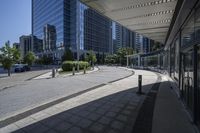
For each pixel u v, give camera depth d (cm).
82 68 3991
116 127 617
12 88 1414
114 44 14100
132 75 2595
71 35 10219
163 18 1075
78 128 611
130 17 1060
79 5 9900
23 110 818
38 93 1200
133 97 1053
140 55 5269
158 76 2414
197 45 654
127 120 679
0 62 2675
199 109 619
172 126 614
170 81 1761
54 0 10775
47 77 2334
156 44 6462
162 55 3250
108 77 2281
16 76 2589
